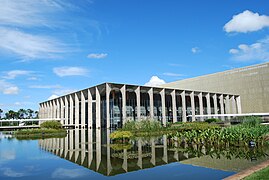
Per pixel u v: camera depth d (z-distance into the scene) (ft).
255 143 56.44
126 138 73.31
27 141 82.58
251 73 217.97
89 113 175.94
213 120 177.58
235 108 225.76
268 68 206.69
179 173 32.81
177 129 110.42
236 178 24.64
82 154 51.06
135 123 108.27
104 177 31.60
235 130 59.36
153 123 111.45
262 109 208.44
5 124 259.19
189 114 214.48
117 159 44.62
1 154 51.85
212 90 247.50
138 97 166.71
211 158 43.19
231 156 44.39
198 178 30.04
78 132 131.23
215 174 31.60
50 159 45.42
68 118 209.26
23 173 34.30
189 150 53.83
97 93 165.17
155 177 31.12
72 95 201.16
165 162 40.96
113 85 158.40
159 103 195.72
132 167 37.50
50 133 117.08
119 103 173.27
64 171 35.32
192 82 266.98
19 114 394.73
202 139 61.87
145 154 49.62
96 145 67.46
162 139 80.43
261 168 28.84
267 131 64.69
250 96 217.36
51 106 246.27
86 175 32.78
